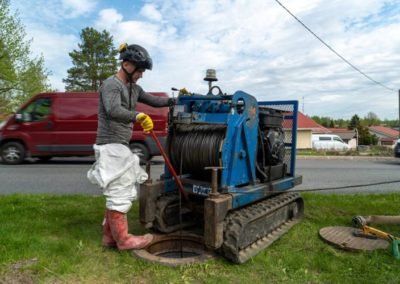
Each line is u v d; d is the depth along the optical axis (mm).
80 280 3281
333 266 3635
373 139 65938
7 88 30531
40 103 12289
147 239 4000
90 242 4145
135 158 3885
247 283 3281
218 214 3580
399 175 11586
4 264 3496
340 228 4816
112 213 3803
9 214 5203
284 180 5004
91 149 12133
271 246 4246
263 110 4910
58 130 12148
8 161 12555
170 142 4520
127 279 3322
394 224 4836
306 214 5629
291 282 3316
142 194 4316
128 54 3736
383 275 3436
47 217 5109
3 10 27891
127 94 3809
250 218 3926
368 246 4121
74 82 45531
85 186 8180
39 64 31312
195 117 4070
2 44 27891
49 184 8453
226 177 3994
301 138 36406
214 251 3895
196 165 4324
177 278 3330
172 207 4531
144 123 3664
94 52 46062
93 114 12148
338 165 15359
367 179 10547
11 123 12422
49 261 3600
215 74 4496
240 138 4172
